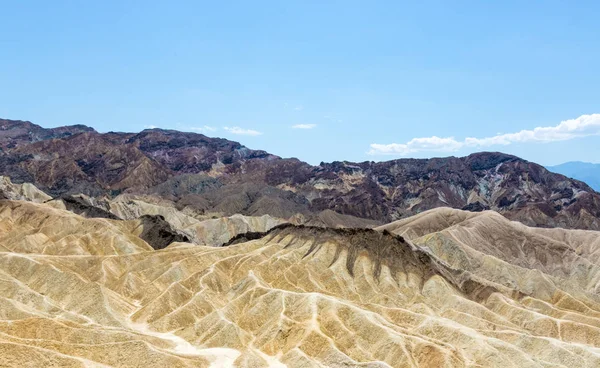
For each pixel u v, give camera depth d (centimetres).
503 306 13625
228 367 9438
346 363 9319
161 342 10306
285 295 12019
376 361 9212
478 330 11731
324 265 15712
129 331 10419
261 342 10581
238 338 10644
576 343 11638
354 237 16450
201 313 12069
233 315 11775
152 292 13600
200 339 10875
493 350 10106
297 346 10025
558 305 15200
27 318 9700
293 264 15288
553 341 10925
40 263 13875
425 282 14738
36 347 8162
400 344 9806
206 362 9512
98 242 18075
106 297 12200
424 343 9900
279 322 10894
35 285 13175
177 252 16238
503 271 17312
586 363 10250
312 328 10388
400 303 13562
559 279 16788
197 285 13650
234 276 14625
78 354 8756
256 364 9344
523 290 16325
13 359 7700
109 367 8544
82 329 9712
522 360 9994
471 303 13400
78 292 12525
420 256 15588
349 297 14200
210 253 16088
